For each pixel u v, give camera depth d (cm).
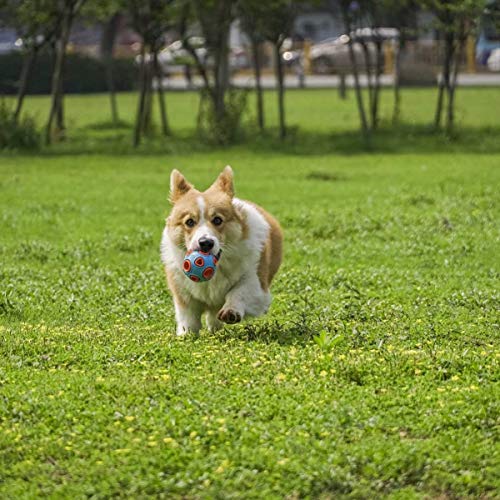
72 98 5081
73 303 1058
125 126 3600
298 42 6762
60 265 1295
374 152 2717
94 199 1881
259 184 2053
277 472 582
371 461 599
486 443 627
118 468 590
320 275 1185
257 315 897
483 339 884
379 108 4053
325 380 727
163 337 875
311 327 909
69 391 707
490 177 2098
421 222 1561
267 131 3092
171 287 902
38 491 571
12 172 2295
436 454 607
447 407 674
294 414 662
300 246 1402
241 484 571
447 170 2248
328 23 7738
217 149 2811
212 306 905
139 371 759
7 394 701
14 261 1319
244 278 889
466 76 5912
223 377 739
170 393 702
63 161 2539
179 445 618
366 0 2903
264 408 671
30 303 1055
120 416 660
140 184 2083
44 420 659
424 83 5194
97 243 1424
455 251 1352
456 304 1037
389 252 1354
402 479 583
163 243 909
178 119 3866
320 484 571
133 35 7438
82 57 5444
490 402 682
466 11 2722
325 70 6425
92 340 866
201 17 2950
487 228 1506
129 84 5578
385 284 1141
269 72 6544
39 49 2794
